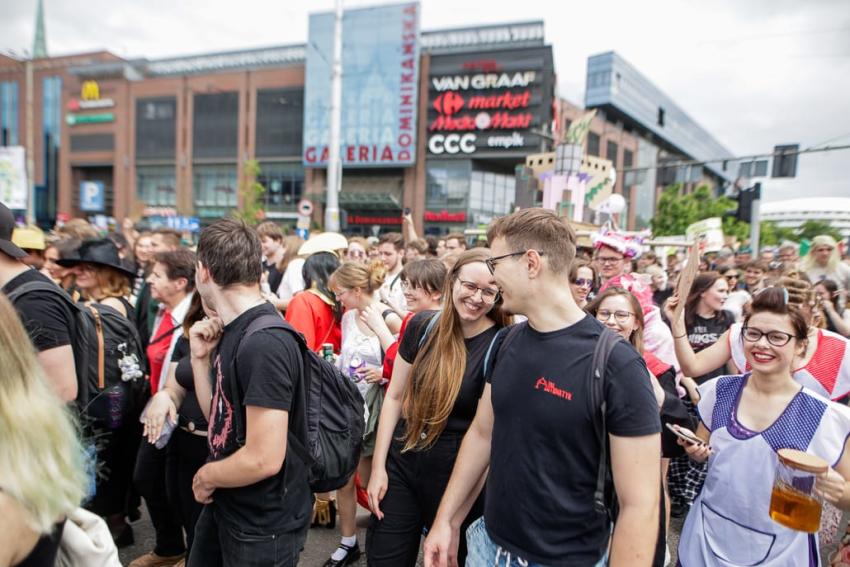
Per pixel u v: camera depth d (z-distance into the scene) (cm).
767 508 180
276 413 162
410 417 218
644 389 130
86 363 224
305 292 342
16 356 102
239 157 4375
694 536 197
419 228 3862
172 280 296
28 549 96
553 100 3778
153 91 4606
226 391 175
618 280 406
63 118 4934
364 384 306
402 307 475
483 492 210
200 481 178
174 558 279
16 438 96
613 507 140
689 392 345
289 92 4206
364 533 334
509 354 151
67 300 210
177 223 4112
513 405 144
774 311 184
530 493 140
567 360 137
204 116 4459
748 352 190
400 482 224
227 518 180
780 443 180
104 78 4847
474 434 179
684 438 196
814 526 151
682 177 2186
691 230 733
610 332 139
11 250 200
